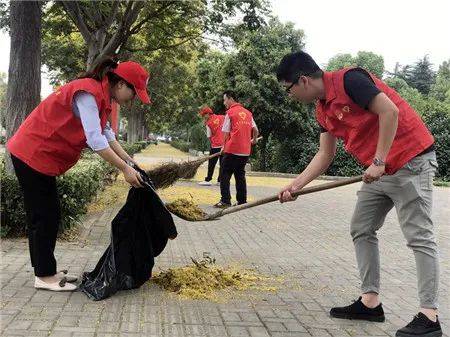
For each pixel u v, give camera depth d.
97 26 12.76
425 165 3.86
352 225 4.27
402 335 3.82
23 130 4.36
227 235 7.54
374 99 3.66
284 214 9.88
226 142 9.83
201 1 13.20
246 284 5.03
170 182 5.50
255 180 17.66
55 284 4.48
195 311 4.18
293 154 21.47
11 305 4.08
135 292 4.57
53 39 16.95
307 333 3.87
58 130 4.25
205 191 12.60
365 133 3.90
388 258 6.54
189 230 7.74
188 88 27.66
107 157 4.24
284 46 20.52
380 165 3.70
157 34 14.28
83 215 7.29
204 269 5.13
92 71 4.34
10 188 6.10
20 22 7.14
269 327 3.94
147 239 4.62
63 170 4.42
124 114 34.53
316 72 3.91
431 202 3.90
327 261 6.19
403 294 4.99
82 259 5.58
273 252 6.55
